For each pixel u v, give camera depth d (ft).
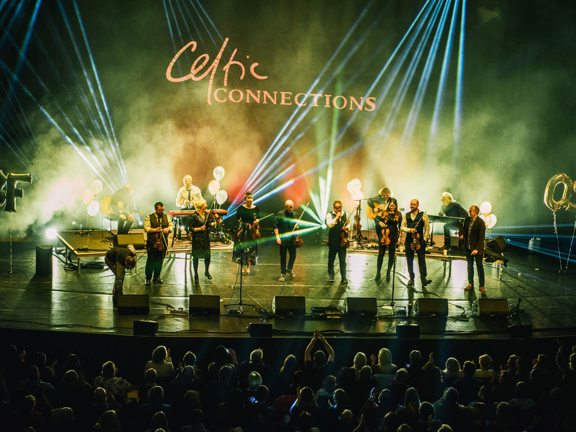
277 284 48.83
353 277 51.47
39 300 43.68
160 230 47.29
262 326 37.78
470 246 47.01
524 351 38.88
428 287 49.16
